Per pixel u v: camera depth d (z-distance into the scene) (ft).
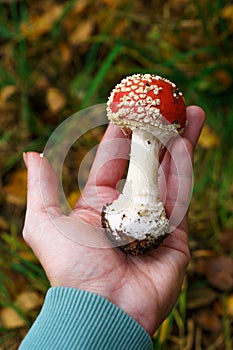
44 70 2.47
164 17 2.50
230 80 2.25
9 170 2.28
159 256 1.58
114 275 1.49
